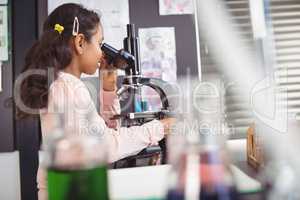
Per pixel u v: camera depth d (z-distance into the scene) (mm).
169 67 1878
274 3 1762
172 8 1891
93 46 1108
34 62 1062
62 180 396
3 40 1826
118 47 1852
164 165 753
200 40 1899
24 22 1854
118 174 667
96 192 396
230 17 1884
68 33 1063
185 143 443
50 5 1819
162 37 1880
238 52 1836
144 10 1881
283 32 1748
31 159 1870
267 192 397
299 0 1782
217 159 405
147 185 580
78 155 405
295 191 383
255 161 771
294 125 814
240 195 431
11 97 1821
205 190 376
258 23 1405
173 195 385
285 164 446
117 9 1864
